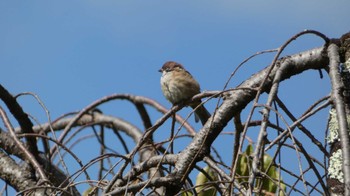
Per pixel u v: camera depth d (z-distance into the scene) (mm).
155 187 8742
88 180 8578
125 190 8188
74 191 9453
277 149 7469
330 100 7551
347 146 6934
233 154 9938
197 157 9008
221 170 8805
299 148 7777
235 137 9867
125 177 9133
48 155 12164
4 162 12125
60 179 12625
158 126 9453
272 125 8312
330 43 8875
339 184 7484
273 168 9406
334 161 7648
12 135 11781
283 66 8906
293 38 8195
